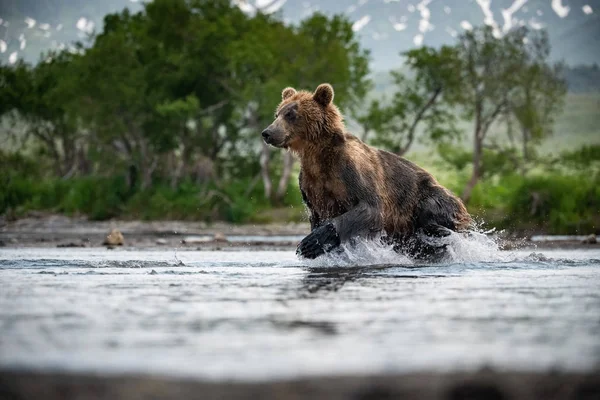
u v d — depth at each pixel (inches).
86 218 2881.4
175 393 203.5
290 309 362.0
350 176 739.4
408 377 221.8
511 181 2851.9
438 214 811.4
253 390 206.8
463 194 2962.6
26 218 2800.2
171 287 476.4
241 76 3243.1
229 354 253.3
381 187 771.4
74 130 3890.3
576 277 555.8
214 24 3262.8
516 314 347.3
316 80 3019.2
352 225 721.6
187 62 3277.6
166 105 3117.6
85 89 3198.8
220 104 3282.5
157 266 693.9
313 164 754.8
